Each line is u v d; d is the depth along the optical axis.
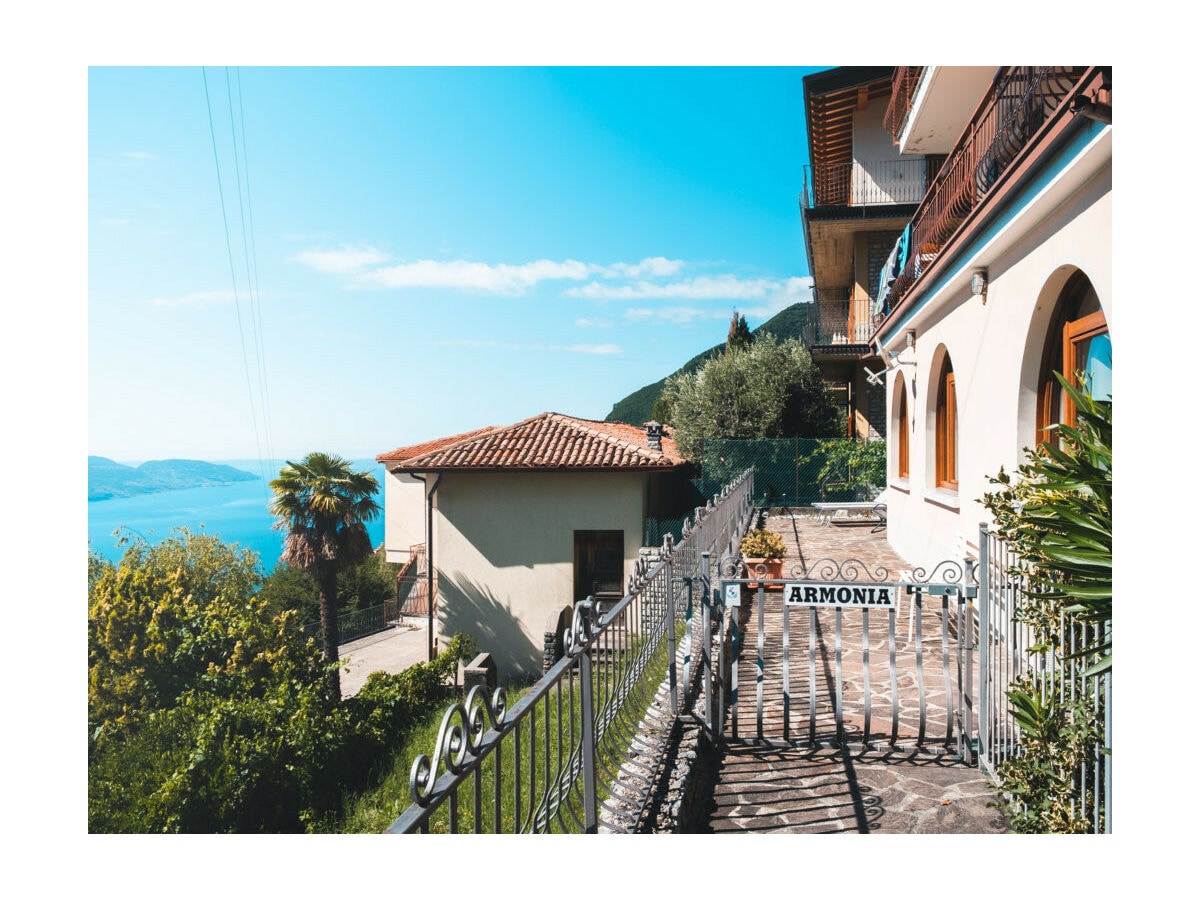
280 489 18.61
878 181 22.55
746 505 17.41
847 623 8.41
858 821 4.25
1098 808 3.60
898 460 14.30
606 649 4.11
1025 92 6.30
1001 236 6.45
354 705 12.16
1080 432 3.82
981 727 4.80
